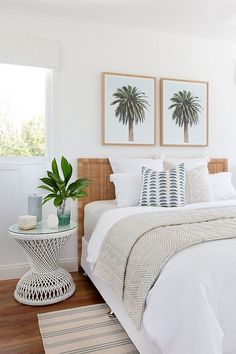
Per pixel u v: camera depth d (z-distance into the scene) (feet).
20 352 5.51
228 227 5.31
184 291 4.04
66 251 9.84
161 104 10.75
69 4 8.70
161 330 4.09
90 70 9.93
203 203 8.48
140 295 4.57
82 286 8.55
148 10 9.10
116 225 6.46
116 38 10.19
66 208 8.12
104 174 10.11
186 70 11.14
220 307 4.08
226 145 11.85
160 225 5.57
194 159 10.65
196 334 3.80
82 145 9.93
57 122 9.64
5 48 8.82
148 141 10.64
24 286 7.55
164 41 10.78
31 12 9.15
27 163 9.12
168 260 4.44
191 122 11.19
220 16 9.52
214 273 4.17
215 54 11.53
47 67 9.33
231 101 11.81
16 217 9.30
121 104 10.23
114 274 5.66
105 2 8.61
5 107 9.50
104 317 6.77
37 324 6.46
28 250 7.42
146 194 8.28
